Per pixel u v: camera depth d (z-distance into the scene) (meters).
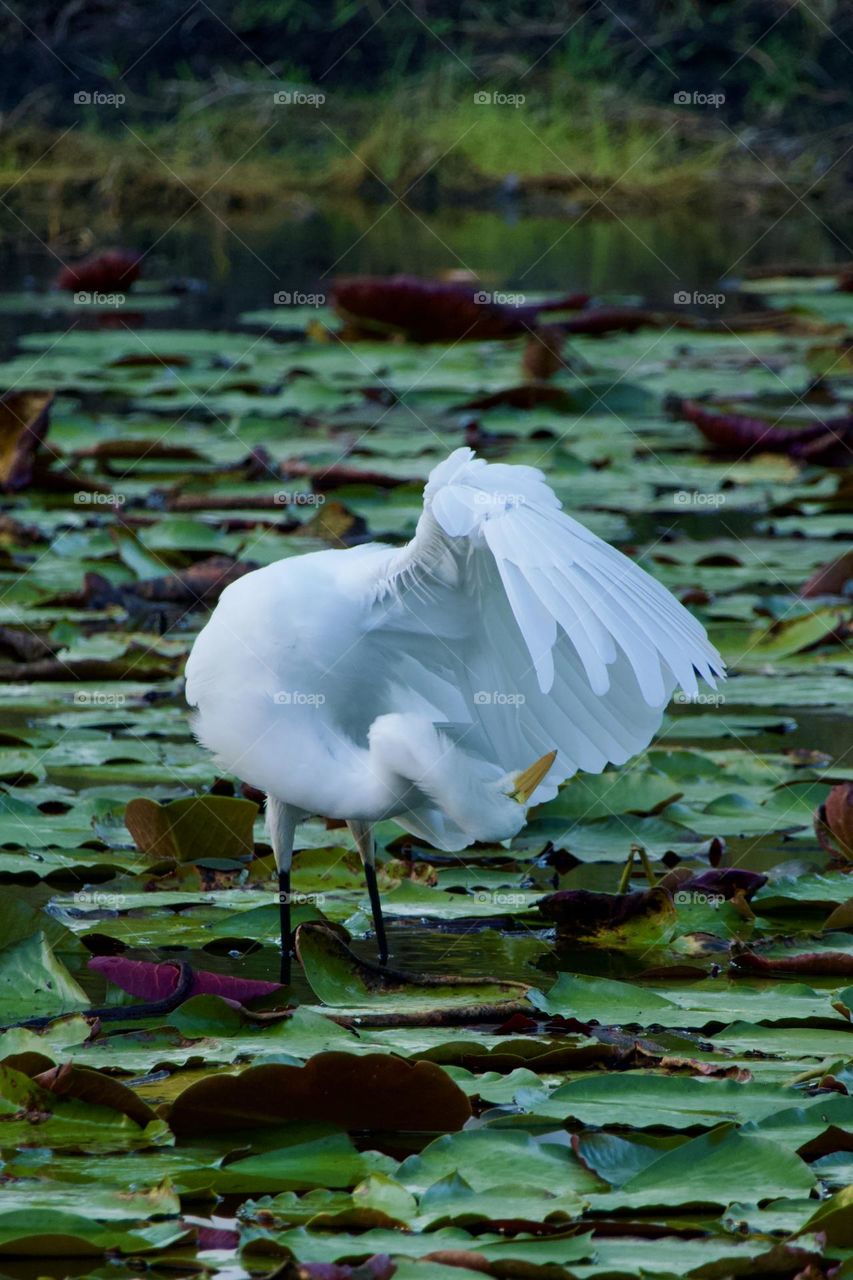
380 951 7.29
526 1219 4.61
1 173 31.95
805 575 13.70
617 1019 6.34
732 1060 5.94
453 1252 4.39
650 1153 5.09
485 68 35.88
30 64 34.03
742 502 16.19
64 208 31.69
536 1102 5.43
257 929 7.37
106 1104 5.37
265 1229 4.66
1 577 13.41
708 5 36.97
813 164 34.56
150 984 6.46
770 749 10.31
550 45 36.41
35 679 11.20
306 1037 6.05
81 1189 4.86
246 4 35.66
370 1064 5.26
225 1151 5.18
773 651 11.89
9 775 9.37
